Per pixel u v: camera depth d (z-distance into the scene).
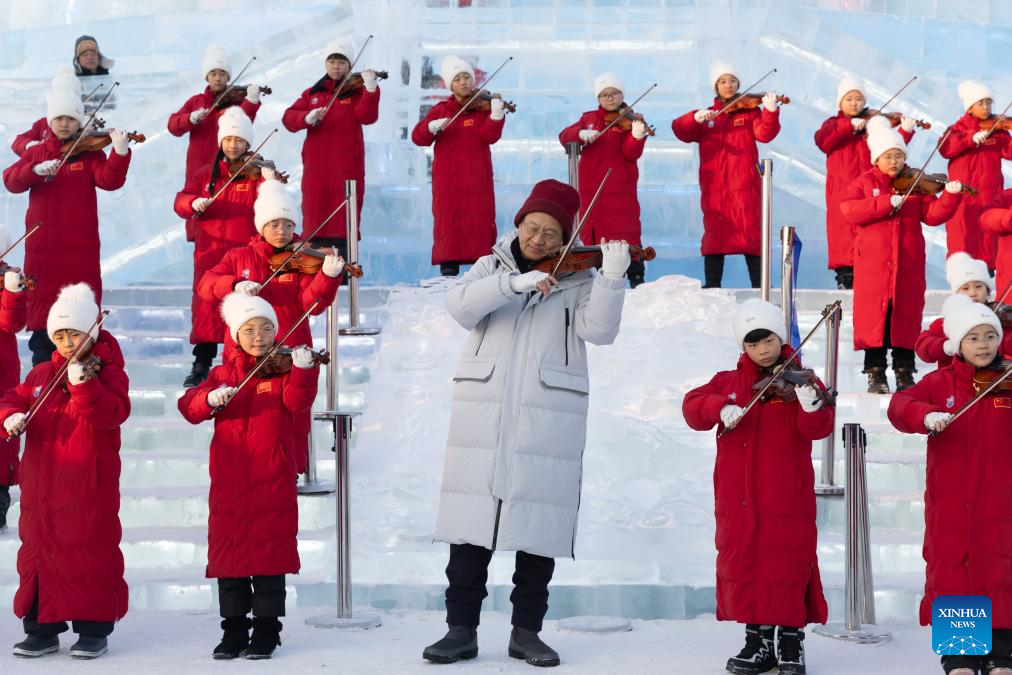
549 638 6.32
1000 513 5.40
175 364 9.70
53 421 6.03
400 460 8.20
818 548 7.30
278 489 5.93
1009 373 5.39
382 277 14.15
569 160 11.12
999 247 9.78
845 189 11.38
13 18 18.58
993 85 16.59
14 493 8.23
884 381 9.36
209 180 9.50
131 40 17.50
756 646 5.59
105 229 15.22
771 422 5.59
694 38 15.50
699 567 6.96
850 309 10.31
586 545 7.29
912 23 16.83
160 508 7.95
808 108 15.36
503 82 15.48
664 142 15.12
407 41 15.27
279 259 7.42
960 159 11.30
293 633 6.39
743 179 11.51
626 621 6.63
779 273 12.66
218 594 6.58
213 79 11.03
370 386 9.10
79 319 6.02
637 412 8.45
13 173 9.82
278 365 6.02
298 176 15.27
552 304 5.94
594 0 15.64
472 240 11.44
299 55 15.69
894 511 7.76
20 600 5.96
